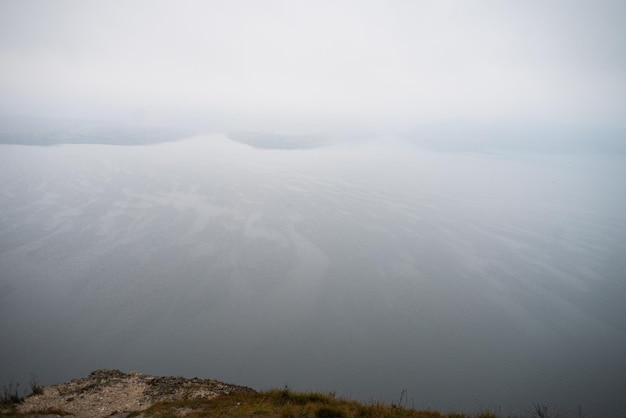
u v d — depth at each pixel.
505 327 56.31
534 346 52.06
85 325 54.50
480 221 110.12
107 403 17.23
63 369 45.88
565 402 42.12
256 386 43.97
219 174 161.75
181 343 51.12
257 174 167.38
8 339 51.16
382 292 65.44
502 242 91.94
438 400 42.34
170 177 149.38
